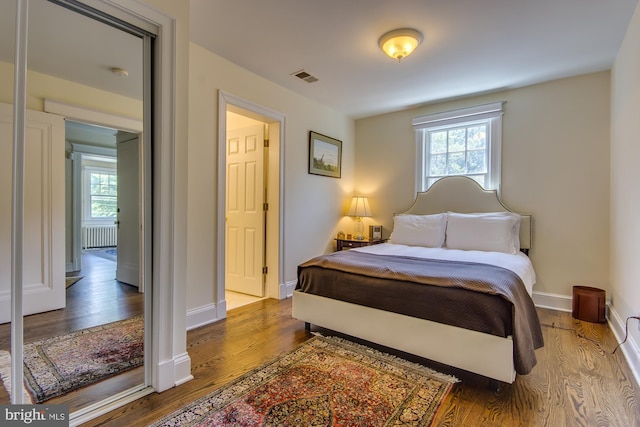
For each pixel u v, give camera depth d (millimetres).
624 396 1719
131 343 2076
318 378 1886
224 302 2934
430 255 2814
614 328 2623
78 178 1905
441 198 3881
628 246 2297
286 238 3625
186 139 1868
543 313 3115
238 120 3881
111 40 1745
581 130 3145
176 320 1829
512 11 2113
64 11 1546
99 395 1688
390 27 2330
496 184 3582
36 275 1797
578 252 3168
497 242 3096
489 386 1806
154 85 1750
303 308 2590
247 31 2404
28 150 1718
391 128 4383
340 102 3973
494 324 1743
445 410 1608
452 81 3297
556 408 1620
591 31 2344
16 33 1391
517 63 2877
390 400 1677
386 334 2145
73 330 1921
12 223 1393
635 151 2137
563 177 3236
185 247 1876
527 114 3420
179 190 1835
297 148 3723
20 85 1399
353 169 4699
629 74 2285
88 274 1996
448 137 3984
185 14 1846
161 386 1741
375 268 2273
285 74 3164
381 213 4473
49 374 1791
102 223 1979
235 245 3885
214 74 2787
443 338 1909
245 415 1543
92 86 1817
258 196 3670
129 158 1992
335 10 2137
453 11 2121
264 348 2297
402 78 3227
